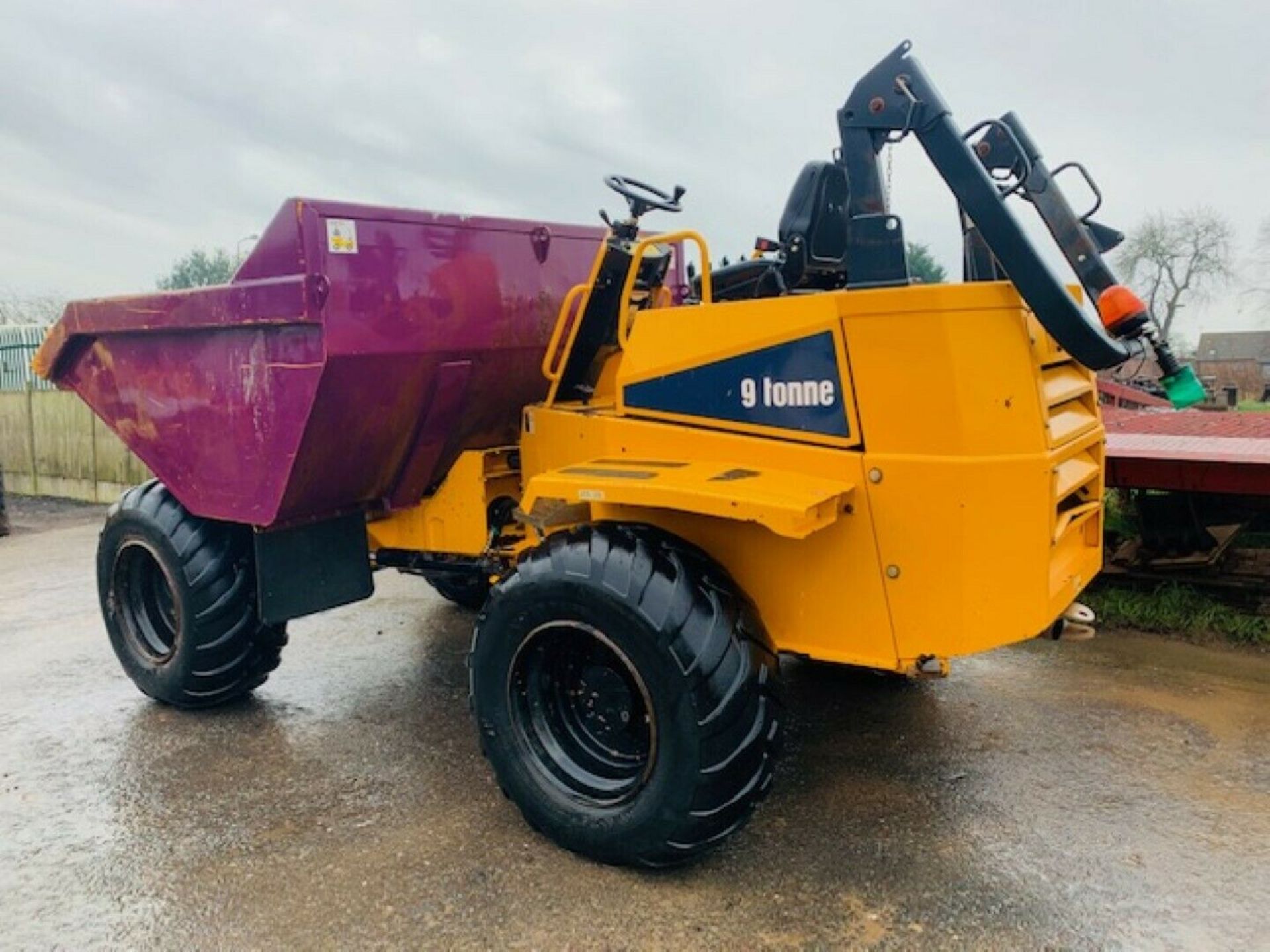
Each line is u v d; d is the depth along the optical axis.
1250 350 60.16
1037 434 2.56
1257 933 2.52
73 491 12.63
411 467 3.84
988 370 2.54
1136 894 2.70
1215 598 5.07
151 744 3.88
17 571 7.58
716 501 2.55
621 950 2.51
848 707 4.05
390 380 3.42
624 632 2.70
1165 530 5.14
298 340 3.26
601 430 3.28
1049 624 2.70
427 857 2.98
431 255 3.46
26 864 3.00
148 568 4.31
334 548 3.94
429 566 4.16
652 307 4.02
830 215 3.49
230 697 4.19
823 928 2.57
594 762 2.99
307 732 3.98
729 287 3.66
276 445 3.46
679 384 3.07
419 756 3.72
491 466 3.89
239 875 2.90
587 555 2.81
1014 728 3.81
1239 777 3.37
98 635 5.46
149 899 2.79
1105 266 2.91
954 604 2.64
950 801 3.24
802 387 2.79
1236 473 4.70
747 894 2.74
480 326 3.64
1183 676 4.33
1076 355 2.46
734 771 2.66
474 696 3.07
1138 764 3.48
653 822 2.71
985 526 2.58
